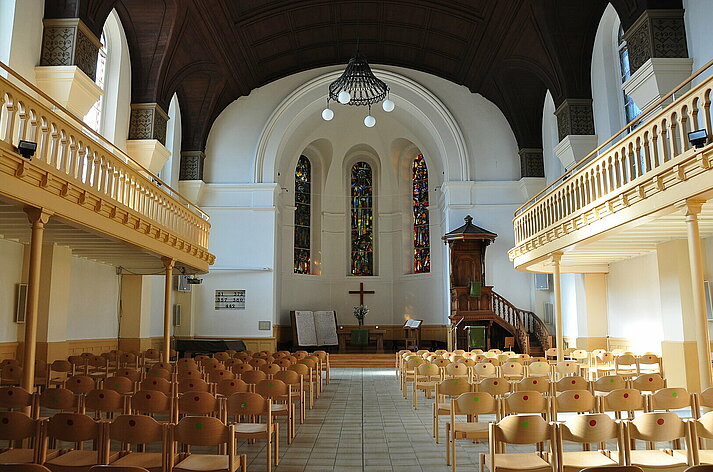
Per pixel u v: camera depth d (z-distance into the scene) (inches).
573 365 465.1
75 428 221.6
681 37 545.6
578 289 802.8
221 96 954.1
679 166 352.5
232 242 962.1
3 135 425.4
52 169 360.2
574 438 219.0
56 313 578.9
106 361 503.5
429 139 1048.8
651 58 542.0
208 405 279.4
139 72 751.1
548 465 224.4
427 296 1099.9
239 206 967.6
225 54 840.3
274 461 307.4
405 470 291.0
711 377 343.3
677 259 540.1
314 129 1115.3
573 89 767.7
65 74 524.4
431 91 1000.2
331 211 1188.5
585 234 490.9
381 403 514.9
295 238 1140.5
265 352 636.1
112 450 324.2
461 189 968.9
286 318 1082.7
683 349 526.6
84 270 682.2
